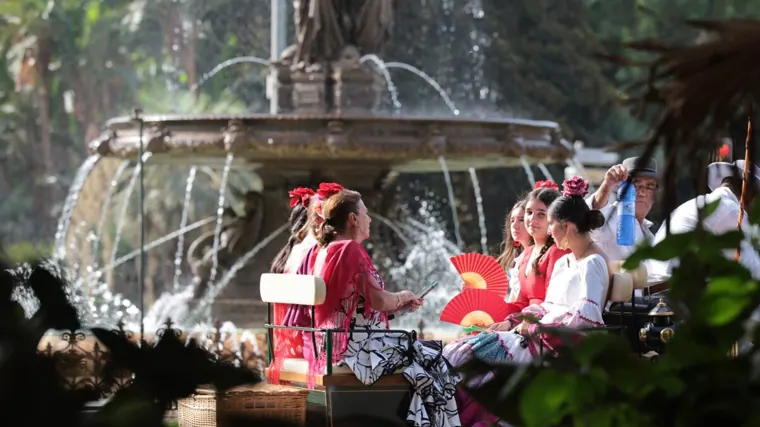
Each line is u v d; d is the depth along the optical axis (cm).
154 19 4366
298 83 1767
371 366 726
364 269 747
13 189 4409
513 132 1636
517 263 881
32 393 222
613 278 755
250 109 4216
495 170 3734
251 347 1296
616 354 210
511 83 3916
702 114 211
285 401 668
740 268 209
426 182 3722
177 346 247
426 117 1592
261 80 4259
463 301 841
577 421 208
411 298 769
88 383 231
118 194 3609
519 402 214
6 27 4412
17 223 4334
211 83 4253
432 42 3884
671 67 214
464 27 3888
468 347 765
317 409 735
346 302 745
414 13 3853
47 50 4391
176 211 3719
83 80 4400
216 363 250
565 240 770
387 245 1853
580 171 1775
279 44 2055
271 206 1830
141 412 231
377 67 1777
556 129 1717
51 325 236
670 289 214
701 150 214
